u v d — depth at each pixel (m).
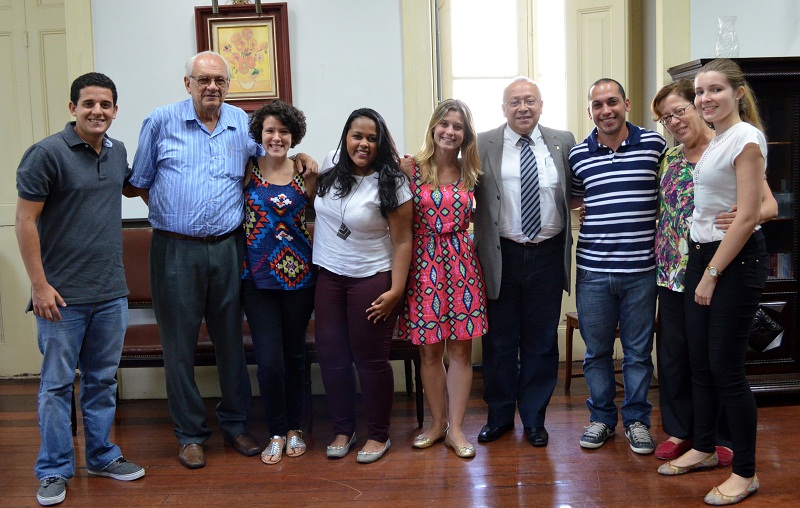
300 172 3.06
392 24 3.96
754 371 3.79
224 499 2.66
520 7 4.56
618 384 4.13
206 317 3.09
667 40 3.93
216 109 2.95
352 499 2.63
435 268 3.00
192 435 3.08
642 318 3.06
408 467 2.93
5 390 4.37
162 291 2.99
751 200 2.39
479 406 3.78
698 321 2.64
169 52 3.96
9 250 4.62
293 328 3.11
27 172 2.58
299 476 2.87
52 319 2.65
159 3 3.94
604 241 3.04
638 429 3.07
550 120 4.64
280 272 2.99
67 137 2.68
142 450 3.23
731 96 2.47
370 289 2.96
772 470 2.79
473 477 2.81
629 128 3.03
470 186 3.01
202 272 2.98
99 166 2.74
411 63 3.95
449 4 4.48
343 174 2.93
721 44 3.56
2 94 4.64
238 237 3.06
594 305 3.10
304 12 3.96
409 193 2.92
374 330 2.99
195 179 2.94
